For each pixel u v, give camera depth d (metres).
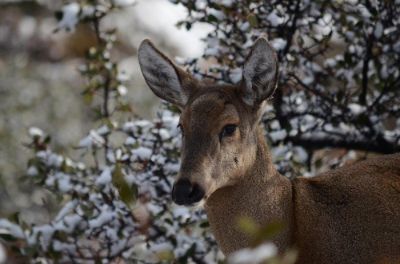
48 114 22.23
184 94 9.99
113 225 11.72
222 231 9.75
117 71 13.27
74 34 26.98
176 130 11.68
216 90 9.68
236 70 11.80
